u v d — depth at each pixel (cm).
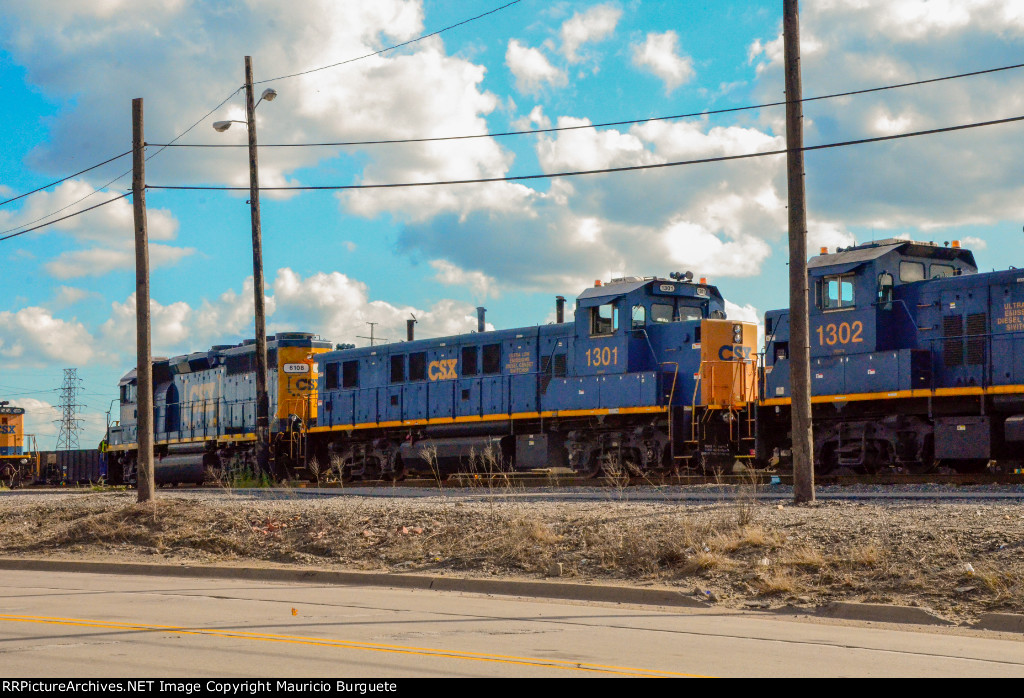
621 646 855
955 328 2131
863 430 2223
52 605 1123
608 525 1452
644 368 2612
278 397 3544
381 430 3256
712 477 2316
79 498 2347
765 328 2414
